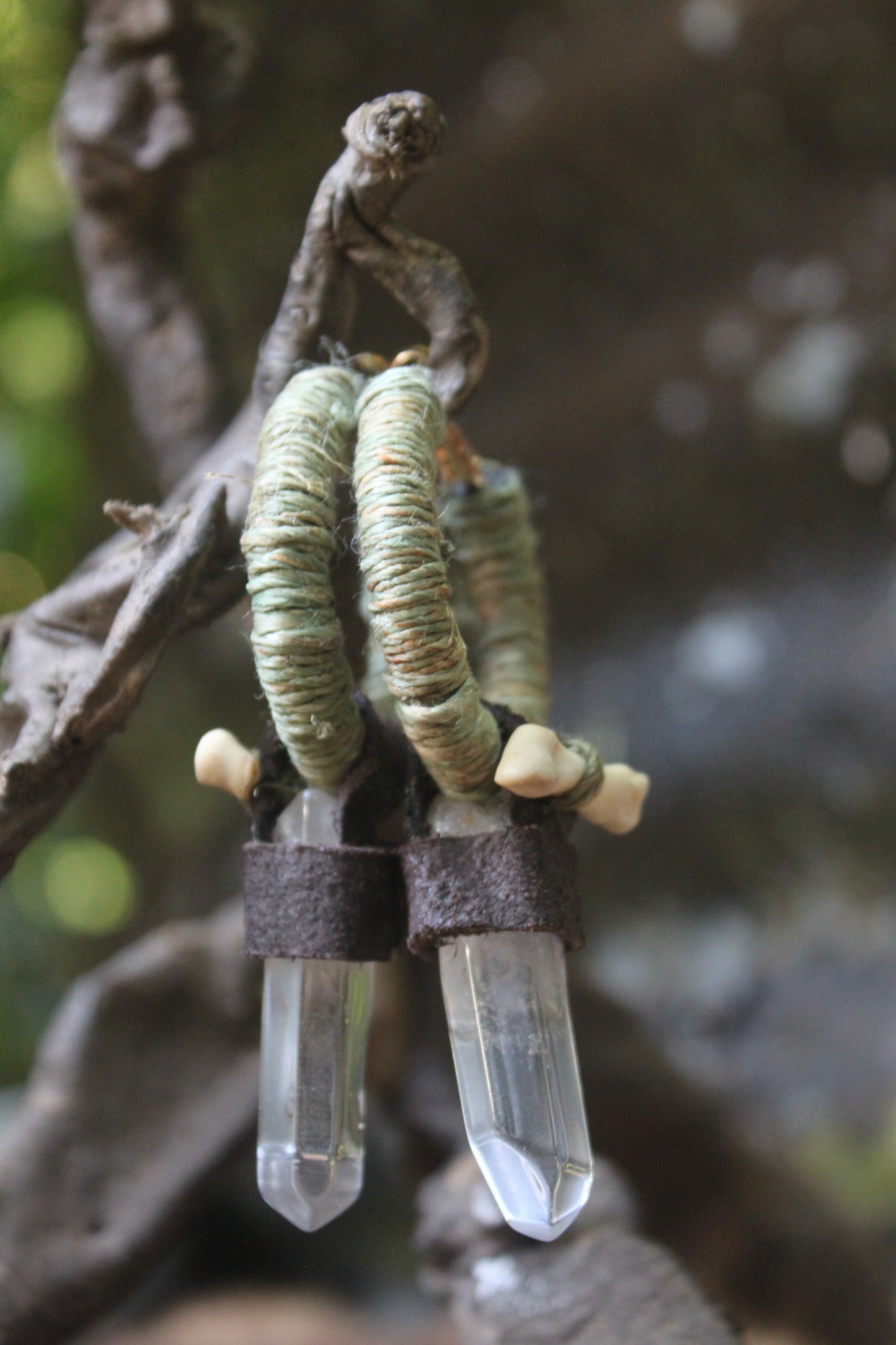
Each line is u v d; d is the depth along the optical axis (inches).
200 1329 25.5
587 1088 15.1
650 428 50.3
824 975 42.3
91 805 46.6
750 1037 41.8
